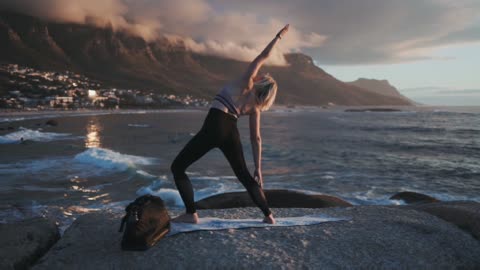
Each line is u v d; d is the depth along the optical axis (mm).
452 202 5574
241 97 3402
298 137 42625
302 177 16109
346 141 37500
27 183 13148
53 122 61938
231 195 8445
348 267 3115
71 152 23781
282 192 8508
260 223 3959
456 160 23016
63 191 11992
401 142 36594
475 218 4520
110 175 15016
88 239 3652
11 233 3871
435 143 35625
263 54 3443
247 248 3328
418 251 3457
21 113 109750
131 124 69750
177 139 37250
